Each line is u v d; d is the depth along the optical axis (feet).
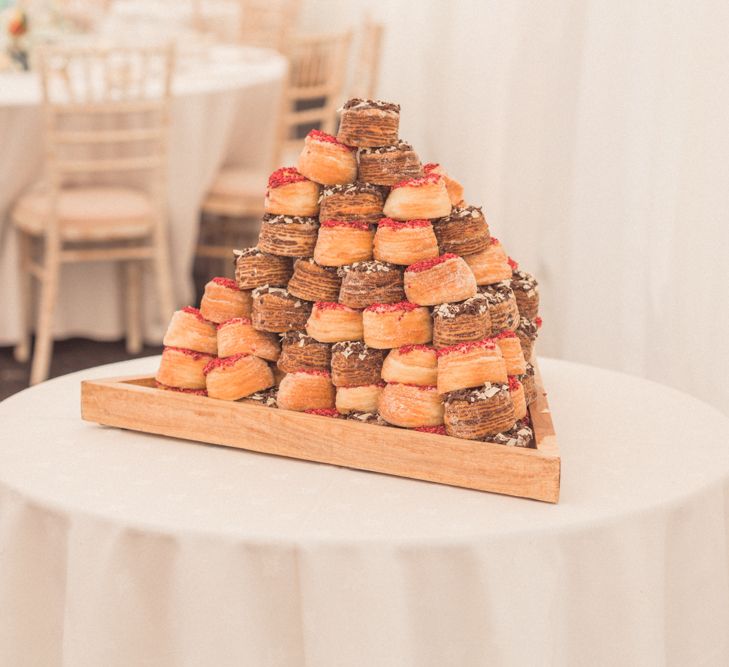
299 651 4.20
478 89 12.80
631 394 5.95
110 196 12.60
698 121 8.90
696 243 9.05
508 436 4.67
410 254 4.92
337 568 4.09
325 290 5.06
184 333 5.34
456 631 4.17
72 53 11.44
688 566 4.63
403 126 14.87
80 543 4.33
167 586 4.25
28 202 12.37
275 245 5.14
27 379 12.98
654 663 4.43
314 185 5.18
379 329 4.87
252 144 15.03
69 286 13.79
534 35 11.18
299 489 4.59
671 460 4.97
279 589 4.15
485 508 4.40
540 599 4.19
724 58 8.64
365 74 14.74
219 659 4.19
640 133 9.72
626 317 10.07
